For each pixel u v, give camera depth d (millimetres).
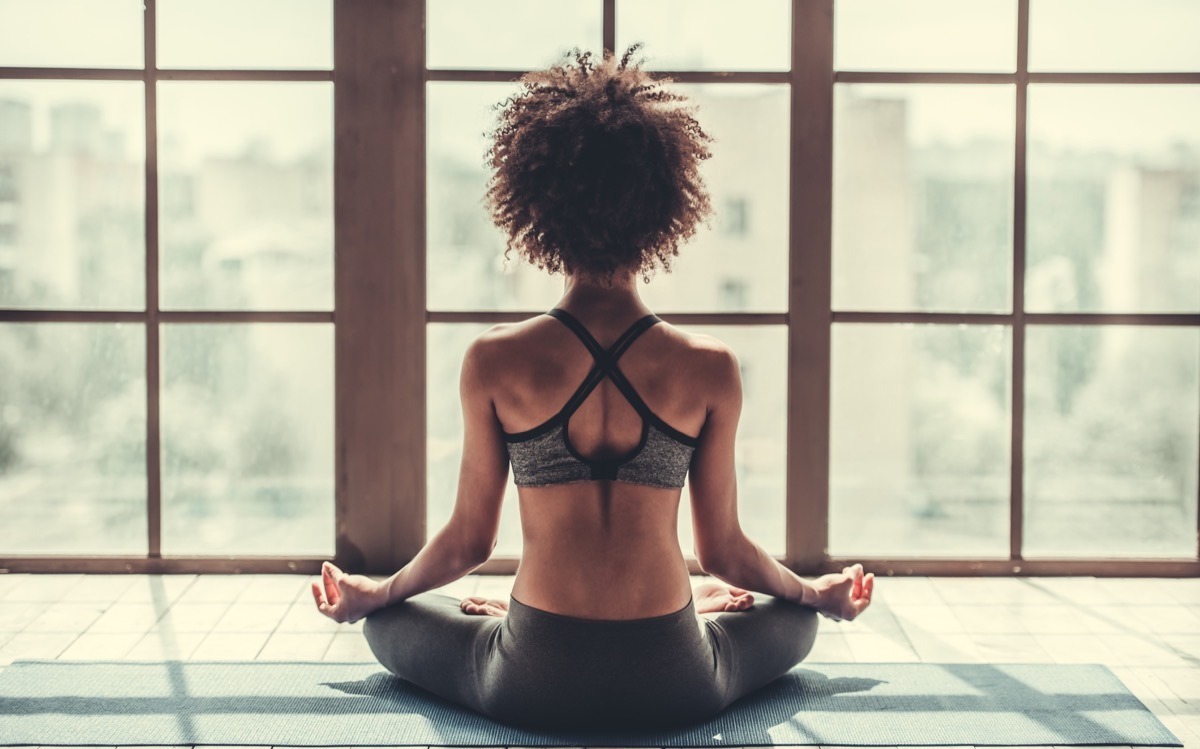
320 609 2232
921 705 2098
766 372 2998
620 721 1873
